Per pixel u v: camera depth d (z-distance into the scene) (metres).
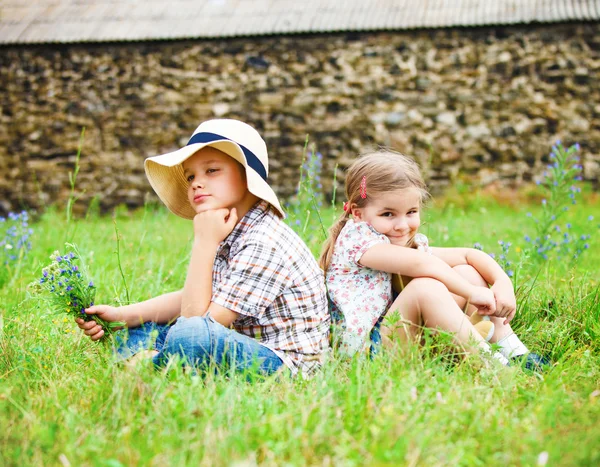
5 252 4.32
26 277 4.03
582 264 4.34
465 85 10.90
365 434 1.65
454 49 10.88
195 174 2.39
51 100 11.55
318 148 11.21
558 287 3.50
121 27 11.59
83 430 1.72
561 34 10.66
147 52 11.44
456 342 2.25
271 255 2.29
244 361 2.13
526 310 2.88
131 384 1.89
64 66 11.52
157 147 11.51
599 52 10.62
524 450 1.60
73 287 2.37
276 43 11.23
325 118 11.19
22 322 2.73
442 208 10.31
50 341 2.55
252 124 11.36
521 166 10.80
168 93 11.46
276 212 2.47
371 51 11.04
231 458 1.52
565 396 1.96
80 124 11.55
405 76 11.00
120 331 2.42
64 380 2.13
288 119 11.27
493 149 10.86
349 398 1.76
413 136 11.02
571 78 10.69
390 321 2.17
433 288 2.30
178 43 11.36
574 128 10.71
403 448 1.53
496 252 4.92
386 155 2.56
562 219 7.07
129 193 11.50
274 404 1.84
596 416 1.81
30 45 11.44
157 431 1.69
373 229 2.49
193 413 1.76
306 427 1.65
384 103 11.06
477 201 10.19
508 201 10.64
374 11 11.32
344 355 2.36
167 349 2.17
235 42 11.30
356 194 2.52
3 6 12.49
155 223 6.23
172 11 11.98
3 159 11.66
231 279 2.26
